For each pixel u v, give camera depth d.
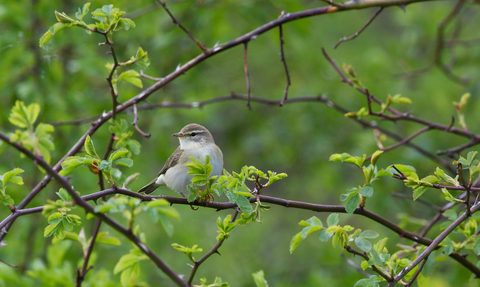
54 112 12.39
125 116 14.55
